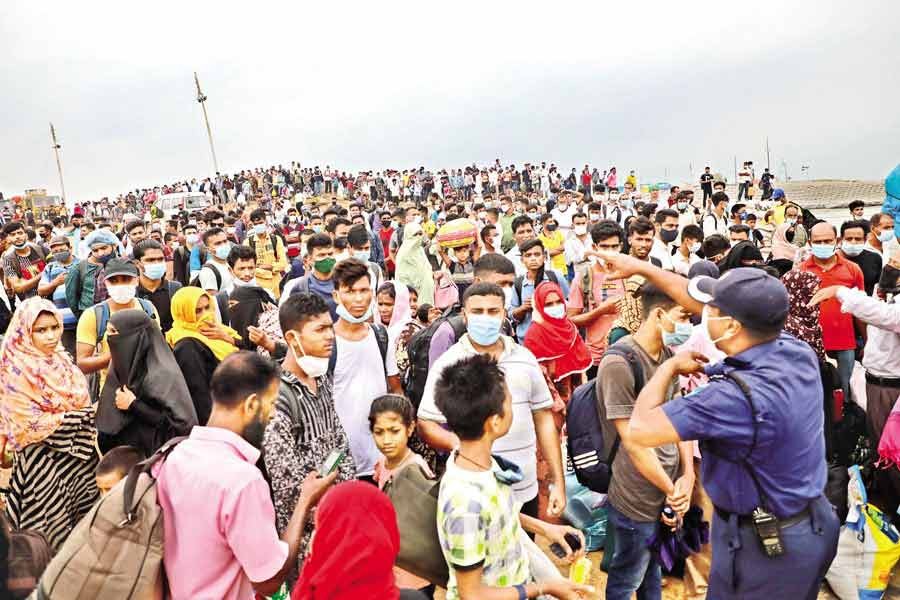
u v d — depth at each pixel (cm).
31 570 161
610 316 569
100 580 208
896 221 495
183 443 233
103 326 480
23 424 386
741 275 244
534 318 487
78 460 408
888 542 378
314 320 320
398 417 319
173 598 220
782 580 251
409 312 562
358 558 194
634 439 249
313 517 300
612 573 339
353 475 336
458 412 235
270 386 246
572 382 506
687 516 355
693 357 257
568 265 925
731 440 241
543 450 348
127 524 212
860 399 490
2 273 1005
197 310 460
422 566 269
